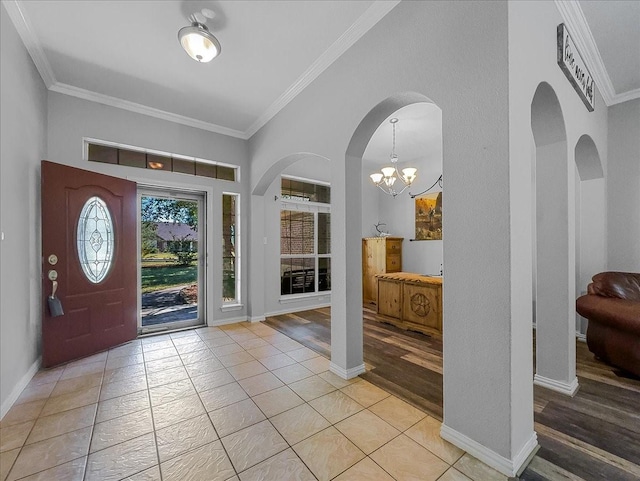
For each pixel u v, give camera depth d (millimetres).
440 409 2020
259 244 4461
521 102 1517
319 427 1819
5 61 2041
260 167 4062
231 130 4277
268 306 4656
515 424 1468
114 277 3279
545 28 1794
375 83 2191
